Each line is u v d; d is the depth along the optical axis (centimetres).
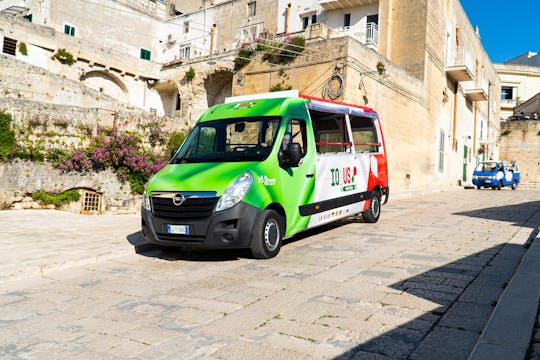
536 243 758
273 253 718
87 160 1560
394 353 358
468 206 1533
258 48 2233
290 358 354
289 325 425
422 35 2445
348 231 973
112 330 425
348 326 418
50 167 1508
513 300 455
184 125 1838
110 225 1121
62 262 686
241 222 668
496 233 928
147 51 3962
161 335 409
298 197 776
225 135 793
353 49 1900
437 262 667
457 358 348
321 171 853
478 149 4000
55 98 2197
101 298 534
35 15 3362
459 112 3334
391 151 2202
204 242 670
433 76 2658
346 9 2733
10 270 628
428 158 2673
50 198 1498
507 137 4706
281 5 3091
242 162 723
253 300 504
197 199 676
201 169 727
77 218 1285
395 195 1959
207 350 373
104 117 1639
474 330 402
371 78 2030
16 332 426
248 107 825
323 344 379
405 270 621
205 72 2978
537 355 329
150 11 4003
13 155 1438
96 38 3638
